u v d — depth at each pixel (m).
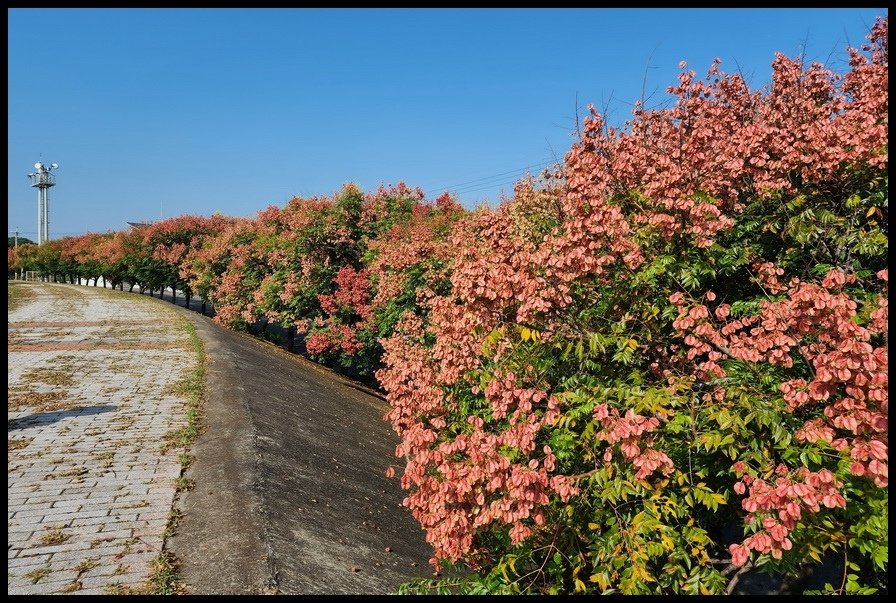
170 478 6.87
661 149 6.09
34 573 4.78
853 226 4.82
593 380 4.32
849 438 3.27
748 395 3.58
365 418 13.89
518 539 3.73
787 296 4.43
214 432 8.48
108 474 6.89
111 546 5.29
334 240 19.80
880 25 6.67
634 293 4.62
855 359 3.08
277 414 10.26
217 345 15.83
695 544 3.83
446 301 5.31
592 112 5.73
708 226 4.31
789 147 4.94
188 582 4.78
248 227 27.19
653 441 3.75
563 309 4.51
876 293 4.24
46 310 25.56
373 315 16.84
